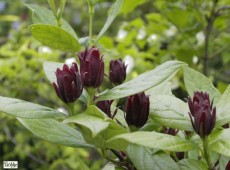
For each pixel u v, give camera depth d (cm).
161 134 39
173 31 122
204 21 108
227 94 44
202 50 110
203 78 51
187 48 108
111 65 51
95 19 190
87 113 39
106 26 50
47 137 46
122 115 50
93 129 36
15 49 140
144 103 45
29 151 144
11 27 205
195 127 42
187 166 43
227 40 111
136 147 42
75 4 196
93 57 44
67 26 55
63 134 47
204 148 41
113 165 46
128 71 116
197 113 41
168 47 116
